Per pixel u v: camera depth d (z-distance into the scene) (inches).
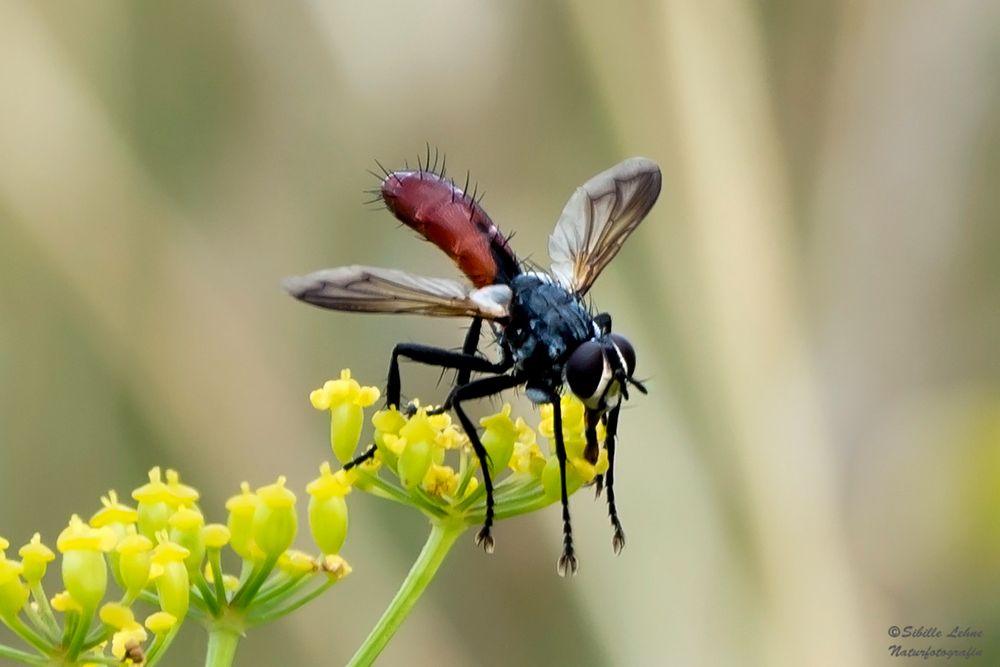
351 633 6.7
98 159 6.8
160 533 5.2
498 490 5.4
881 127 6.7
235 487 6.7
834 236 6.7
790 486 6.4
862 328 6.7
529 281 5.6
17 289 6.8
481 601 6.7
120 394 6.8
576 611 6.6
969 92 6.7
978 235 6.7
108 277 6.8
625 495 6.5
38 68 6.8
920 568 6.4
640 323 6.5
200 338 6.8
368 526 6.7
